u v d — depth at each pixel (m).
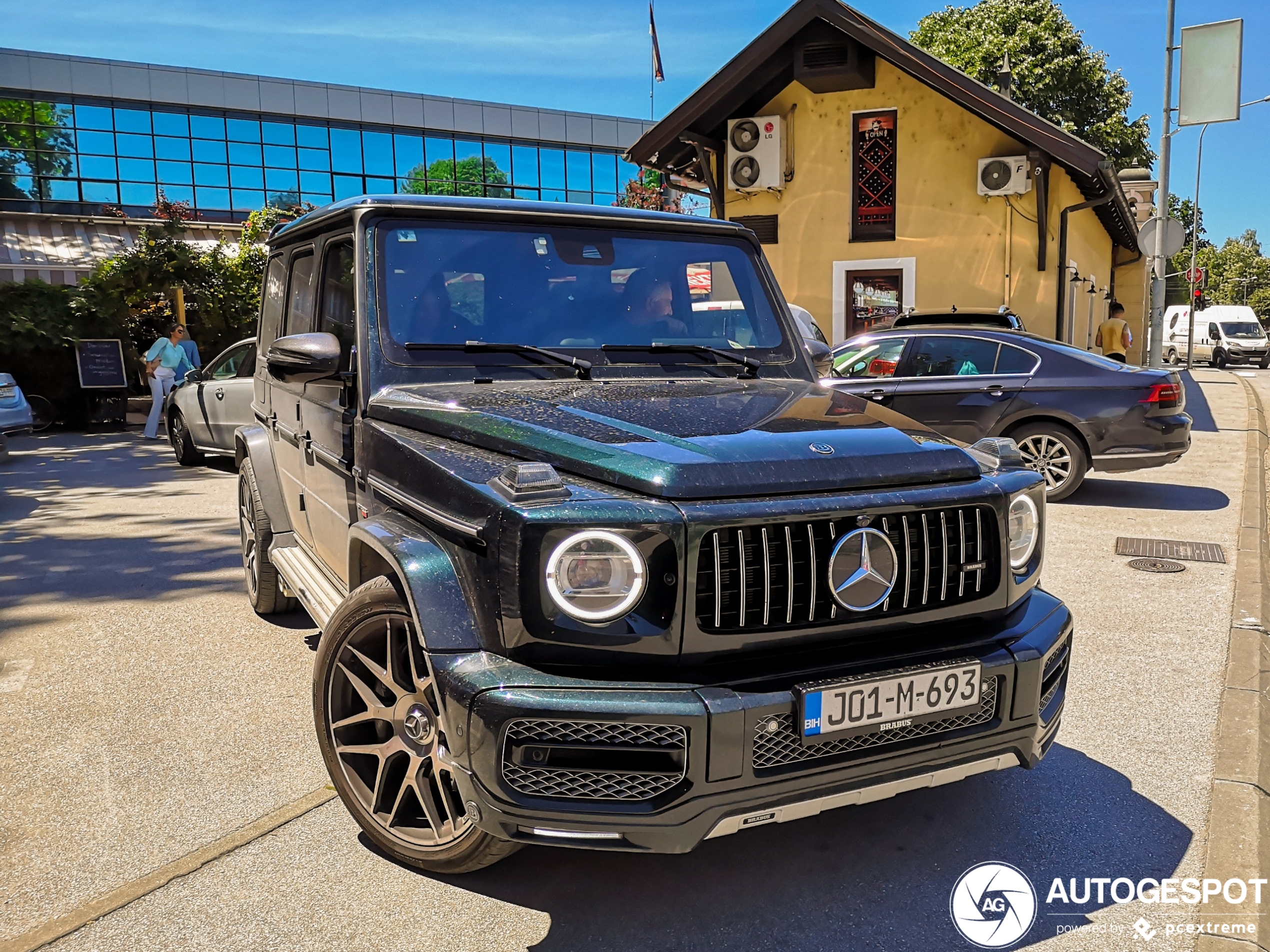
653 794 2.25
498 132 33.38
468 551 2.41
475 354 3.28
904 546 2.47
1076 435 8.28
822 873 2.86
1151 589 5.80
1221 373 28.41
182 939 2.55
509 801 2.26
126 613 5.48
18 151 26.67
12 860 2.95
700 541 2.25
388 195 3.53
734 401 3.01
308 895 2.75
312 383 3.68
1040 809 3.23
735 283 3.83
